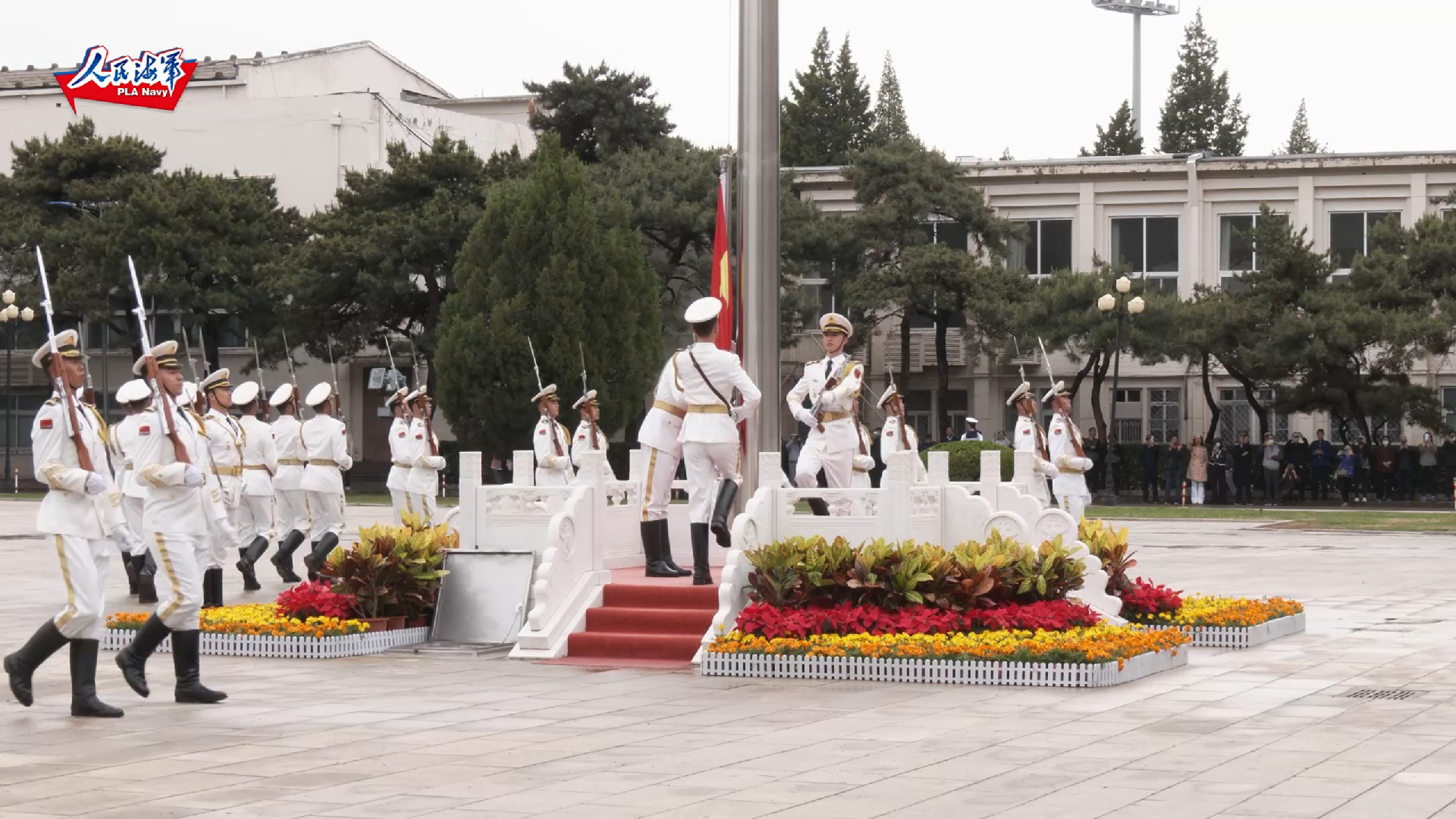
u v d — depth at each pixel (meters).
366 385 52.62
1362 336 40.41
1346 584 20.05
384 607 14.53
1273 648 13.95
